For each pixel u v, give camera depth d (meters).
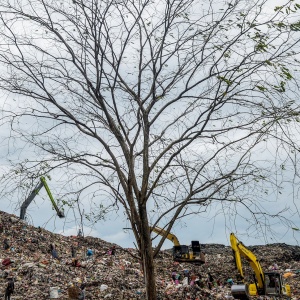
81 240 46.75
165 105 11.39
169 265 41.94
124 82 11.70
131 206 11.16
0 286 27.52
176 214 11.11
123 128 11.48
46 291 27.38
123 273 34.53
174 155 11.04
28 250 38.81
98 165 11.63
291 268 44.16
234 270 40.66
